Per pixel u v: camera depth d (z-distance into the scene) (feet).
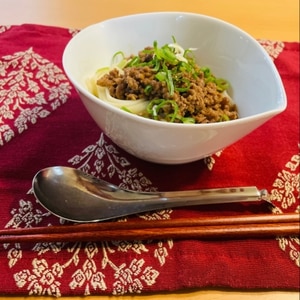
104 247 1.08
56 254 1.06
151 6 1.77
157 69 1.21
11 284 1.00
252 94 1.29
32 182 1.16
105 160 1.25
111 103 1.21
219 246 1.11
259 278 1.07
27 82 1.40
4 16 1.61
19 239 1.05
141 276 1.04
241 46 1.32
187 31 1.37
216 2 1.86
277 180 1.27
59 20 1.63
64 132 1.29
